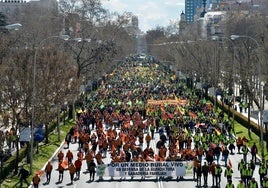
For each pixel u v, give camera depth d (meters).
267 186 43.19
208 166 49.59
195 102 105.56
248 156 63.16
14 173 53.34
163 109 95.75
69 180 51.50
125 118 84.06
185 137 66.75
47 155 63.62
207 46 130.00
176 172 52.16
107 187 48.66
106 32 134.25
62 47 117.12
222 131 71.19
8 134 59.06
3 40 80.50
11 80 55.09
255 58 88.25
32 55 64.31
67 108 96.69
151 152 56.22
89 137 67.44
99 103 104.56
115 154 56.38
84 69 121.50
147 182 50.78
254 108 107.06
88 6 116.06
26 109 56.75
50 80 66.69
